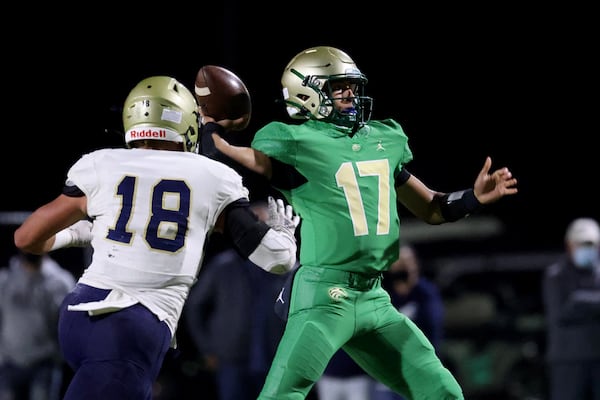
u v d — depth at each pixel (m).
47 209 14.57
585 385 28.56
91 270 14.09
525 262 38.41
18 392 28.67
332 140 16.25
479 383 34.59
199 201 14.30
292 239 14.96
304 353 15.41
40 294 28.47
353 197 15.99
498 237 44.28
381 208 16.16
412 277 27.58
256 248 14.42
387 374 16.44
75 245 15.50
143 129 14.65
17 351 28.47
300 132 16.17
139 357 13.63
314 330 15.54
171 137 14.70
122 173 14.28
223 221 14.59
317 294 15.74
